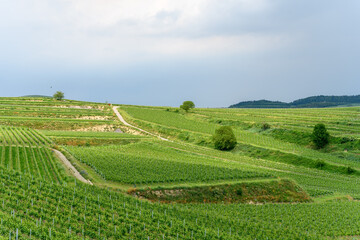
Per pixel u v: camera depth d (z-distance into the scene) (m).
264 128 164.50
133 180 68.12
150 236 42.94
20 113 163.38
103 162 78.06
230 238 47.34
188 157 107.00
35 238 34.78
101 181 65.69
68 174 65.00
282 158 120.44
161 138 148.88
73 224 40.53
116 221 44.31
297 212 67.31
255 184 77.69
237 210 64.19
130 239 40.78
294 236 54.09
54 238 34.94
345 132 146.38
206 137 147.75
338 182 95.12
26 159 73.56
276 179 83.50
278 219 62.16
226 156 118.62
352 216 67.94
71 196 50.31
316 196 83.00
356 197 84.56
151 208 55.25
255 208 66.81
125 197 57.78
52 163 71.06
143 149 111.81
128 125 167.75
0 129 114.81
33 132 119.00
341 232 59.53
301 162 114.81
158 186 67.25
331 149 129.12
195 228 48.38
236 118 192.75
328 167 108.56
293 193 79.12
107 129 154.88
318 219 64.56
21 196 45.44
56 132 128.00
